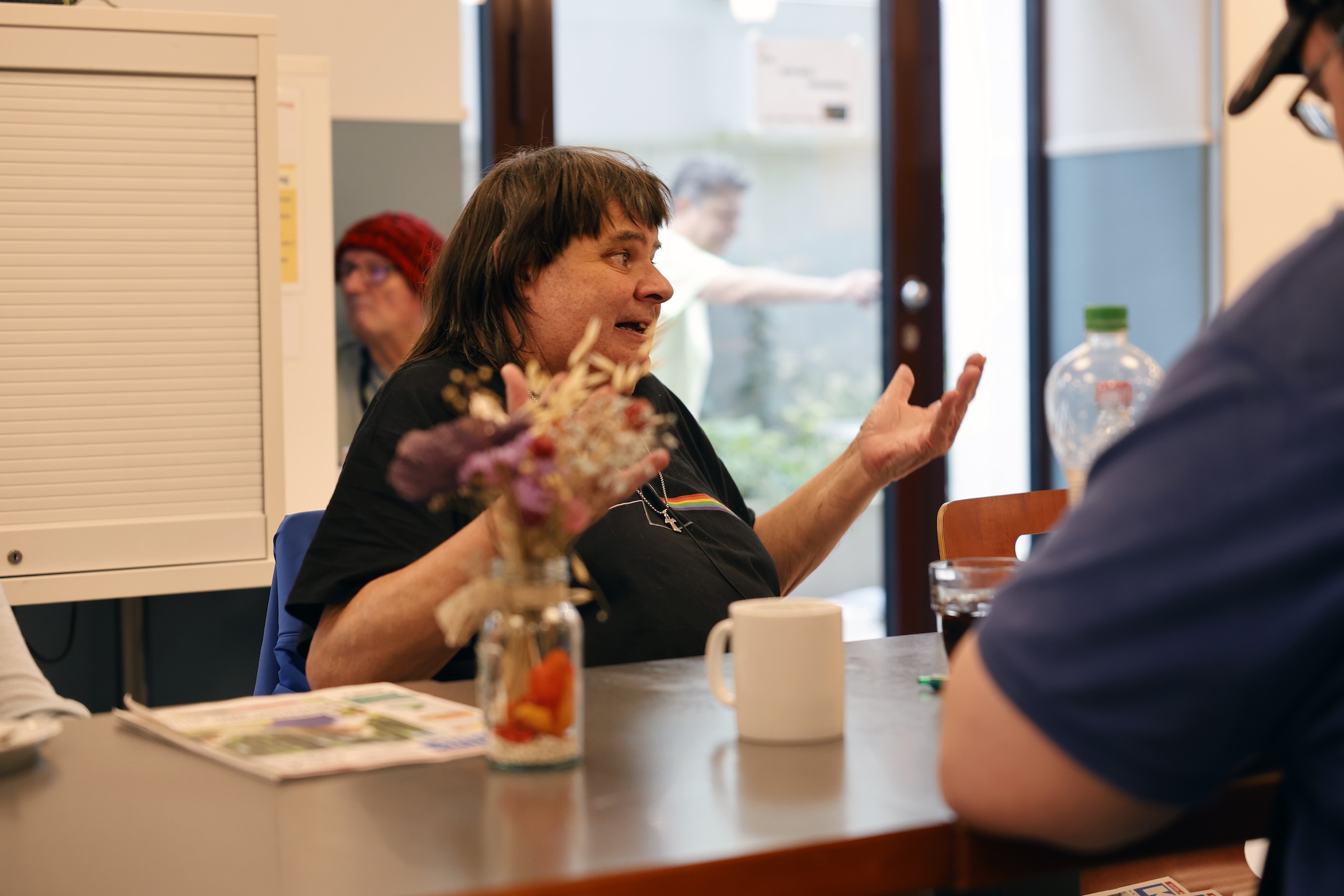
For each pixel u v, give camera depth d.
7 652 1.26
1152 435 0.66
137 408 1.96
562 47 3.30
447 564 1.16
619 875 0.68
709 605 1.41
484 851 0.72
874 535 3.78
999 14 3.77
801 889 0.71
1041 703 0.66
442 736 0.94
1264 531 0.62
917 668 1.15
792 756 0.89
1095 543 0.66
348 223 2.64
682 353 3.52
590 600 1.38
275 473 2.03
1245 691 0.64
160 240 1.96
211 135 1.98
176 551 1.98
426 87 2.68
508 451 0.82
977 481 3.85
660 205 1.53
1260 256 3.60
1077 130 3.78
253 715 1.01
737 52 3.51
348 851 0.73
